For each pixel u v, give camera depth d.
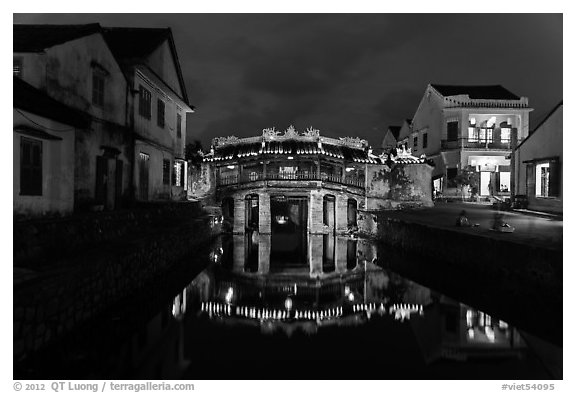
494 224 17.38
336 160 36.19
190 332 11.80
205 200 36.34
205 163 36.94
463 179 35.38
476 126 37.16
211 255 25.56
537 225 17.95
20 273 8.83
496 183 36.72
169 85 24.12
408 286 17.95
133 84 19.25
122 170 18.36
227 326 12.38
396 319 13.08
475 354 10.16
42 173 11.77
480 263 15.56
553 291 11.73
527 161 22.27
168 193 24.59
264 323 12.72
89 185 15.68
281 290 17.44
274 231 40.19
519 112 36.41
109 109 17.20
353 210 38.34
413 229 22.73
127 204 18.80
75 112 13.44
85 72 15.41
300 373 8.98
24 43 13.63
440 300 15.35
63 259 10.57
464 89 40.19
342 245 30.64
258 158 35.31
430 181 36.06
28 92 11.83
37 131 10.97
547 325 11.80
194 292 16.69
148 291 14.66
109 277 11.37
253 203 40.97
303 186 35.28
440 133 38.38
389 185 37.28
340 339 11.30
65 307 9.06
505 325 12.27
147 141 20.17
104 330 10.86
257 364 9.52
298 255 26.69
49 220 11.33
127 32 22.89
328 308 14.52
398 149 37.94
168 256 17.50
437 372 9.07
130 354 9.73
